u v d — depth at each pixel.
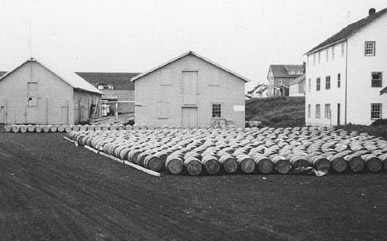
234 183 16.88
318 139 27.70
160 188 15.66
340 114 44.72
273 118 59.28
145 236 9.90
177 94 43.72
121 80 94.81
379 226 10.73
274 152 20.64
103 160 23.00
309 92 54.28
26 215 11.77
